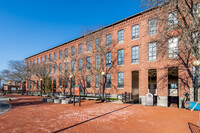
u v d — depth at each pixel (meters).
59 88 29.80
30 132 5.51
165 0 9.54
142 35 17.17
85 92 23.70
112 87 19.81
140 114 9.03
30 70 33.47
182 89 13.14
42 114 8.98
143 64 16.73
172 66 14.18
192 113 9.52
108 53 21.22
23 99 20.66
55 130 5.74
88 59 24.11
